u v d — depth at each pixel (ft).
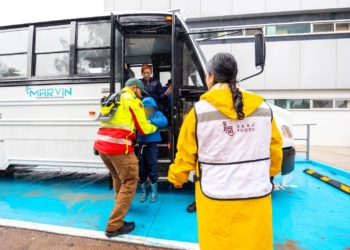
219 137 4.33
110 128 8.19
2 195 12.63
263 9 33.42
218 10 34.14
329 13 32.83
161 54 15.35
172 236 8.32
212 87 4.80
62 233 8.50
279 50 33.73
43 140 13.19
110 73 11.25
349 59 32.58
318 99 33.60
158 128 11.20
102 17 12.60
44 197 12.30
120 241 8.02
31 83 13.19
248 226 4.16
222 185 4.27
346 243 7.87
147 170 11.60
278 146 4.88
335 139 33.47
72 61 12.76
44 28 13.20
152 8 34.76
